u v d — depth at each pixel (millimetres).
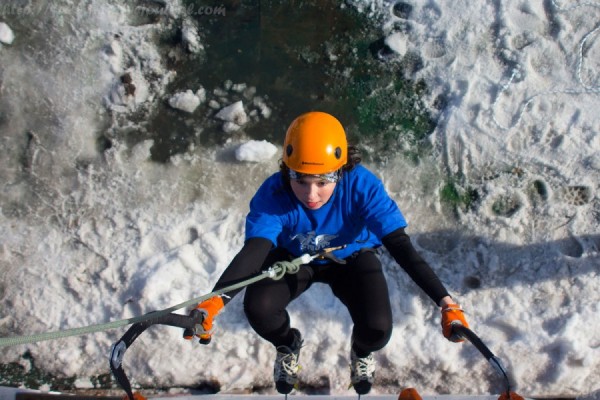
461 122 4168
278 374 3512
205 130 4289
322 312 3873
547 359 3766
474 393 3834
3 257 4051
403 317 3881
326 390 3879
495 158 4129
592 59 4223
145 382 3904
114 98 4312
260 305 3053
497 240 3998
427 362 3818
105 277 3986
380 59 4363
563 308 3838
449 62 4281
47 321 3959
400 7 4426
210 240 4023
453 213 4078
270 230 2949
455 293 3928
